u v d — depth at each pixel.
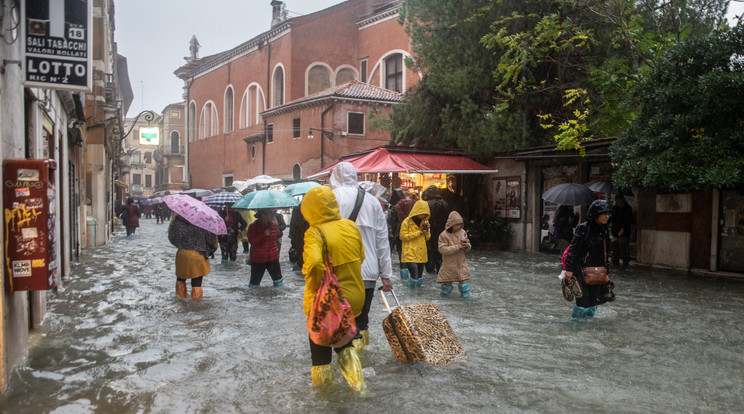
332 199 4.44
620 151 11.40
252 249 9.61
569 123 13.28
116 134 28.08
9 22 4.68
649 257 13.01
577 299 6.91
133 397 4.30
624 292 9.25
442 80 17.34
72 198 14.18
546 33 13.94
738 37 10.25
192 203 8.38
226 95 48.28
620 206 12.52
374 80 39.00
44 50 5.00
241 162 44.88
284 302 8.25
